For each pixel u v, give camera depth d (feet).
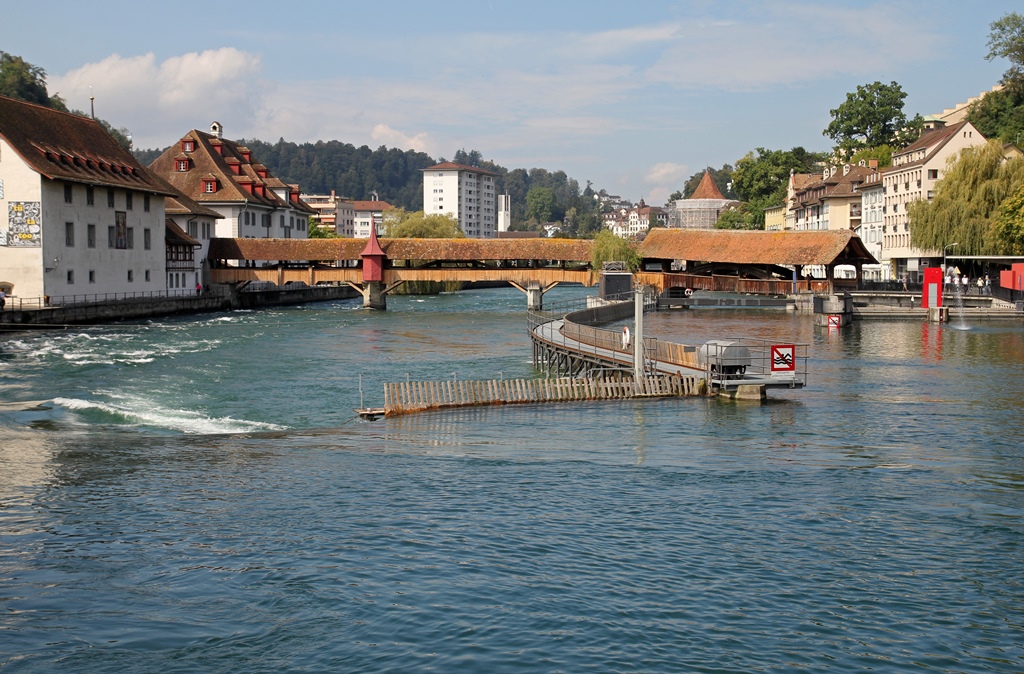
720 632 47.44
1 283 206.80
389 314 268.21
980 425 99.66
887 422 101.09
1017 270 231.30
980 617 49.73
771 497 70.74
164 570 54.49
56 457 82.43
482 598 51.01
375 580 53.31
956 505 68.90
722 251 299.17
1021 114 358.23
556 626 47.67
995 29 373.61
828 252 269.85
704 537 61.41
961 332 200.34
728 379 117.19
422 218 437.17
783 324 222.28
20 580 52.85
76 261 220.02
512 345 185.26
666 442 90.84
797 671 43.70
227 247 296.92
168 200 291.17
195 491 71.10
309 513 65.62
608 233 307.99
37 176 205.05
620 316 247.29
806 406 111.04
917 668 44.24
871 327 212.64
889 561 57.41
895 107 494.59
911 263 341.21
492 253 293.43
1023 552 59.06
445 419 103.91
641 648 45.52
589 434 94.94
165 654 44.45
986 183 260.01
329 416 109.81
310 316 258.57
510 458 83.25
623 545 59.72
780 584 53.62
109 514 64.95
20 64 456.45
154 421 103.40
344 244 293.23
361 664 43.57
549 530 62.49
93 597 50.67
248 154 406.41
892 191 363.15
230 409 112.98
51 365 144.56
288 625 47.52
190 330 208.85
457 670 43.01
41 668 42.96
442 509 66.90
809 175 497.05
